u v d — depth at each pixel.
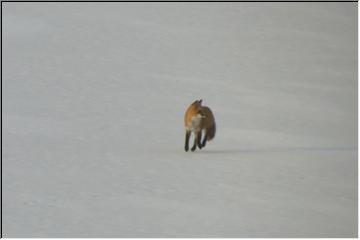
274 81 89.44
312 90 86.31
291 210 41.34
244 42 114.50
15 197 40.56
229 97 78.06
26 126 59.41
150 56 99.12
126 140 56.81
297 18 135.25
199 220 38.47
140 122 64.06
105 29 113.19
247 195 43.31
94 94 75.19
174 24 121.19
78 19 117.44
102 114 66.31
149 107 71.00
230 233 36.75
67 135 57.31
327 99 82.00
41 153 50.91
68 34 107.25
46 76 82.19
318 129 66.62
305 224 39.03
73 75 84.25
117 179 45.03
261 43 114.94
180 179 45.53
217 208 40.59
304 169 50.50
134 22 119.56
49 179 44.47
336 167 51.81
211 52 105.25
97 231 36.09
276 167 50.22
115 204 40.25
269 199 42.94
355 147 59.88
